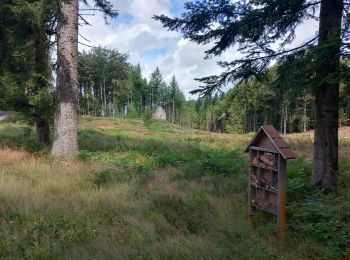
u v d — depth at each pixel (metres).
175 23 7.61
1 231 4.65
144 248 4.21
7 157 10.10
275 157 4.68
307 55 5.62
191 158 12.05
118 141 17.34
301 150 14.87
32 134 18.64
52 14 11.02
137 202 6.07
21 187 6.73
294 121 52.47
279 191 4.55
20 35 10.80
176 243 4.34
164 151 13.62
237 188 7.34
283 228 4.56
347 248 4.00
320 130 6.67
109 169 8.94
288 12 6.60
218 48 7.79
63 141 11.12
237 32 7.20
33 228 4.74
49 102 12.08
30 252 4.00
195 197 6.39
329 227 4.47
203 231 4.78
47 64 12.88
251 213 5.24
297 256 4.00
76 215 5.35
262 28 6.76
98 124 41.75
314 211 5.05
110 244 4.25
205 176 8.73
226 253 4.09
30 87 12.23
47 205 5.73
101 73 70.06
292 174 8.34
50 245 4.21
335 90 6.57
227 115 82.94
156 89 103.12
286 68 6.34
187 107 98.56
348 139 23.36
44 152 11.41
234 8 7.03
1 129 22.78
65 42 11.23
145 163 10.68
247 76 7.23
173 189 7.07
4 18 9.99
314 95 6.80
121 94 75.00
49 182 7.32
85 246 4.21
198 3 7.23
